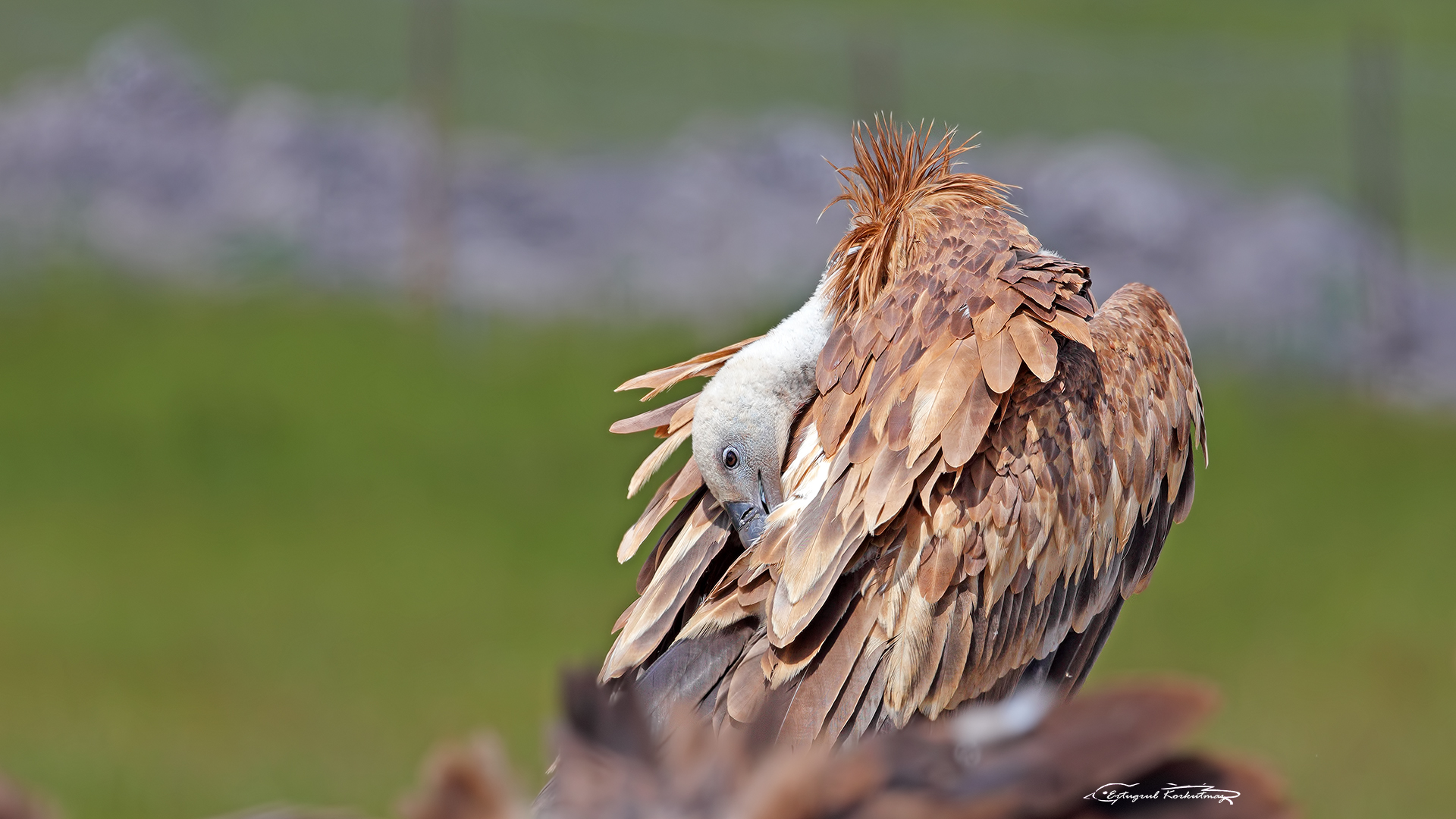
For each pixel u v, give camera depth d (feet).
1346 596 55.83
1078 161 99.71
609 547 56.44
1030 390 15.12
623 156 96.27
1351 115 107.76
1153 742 5.24
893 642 13.87
